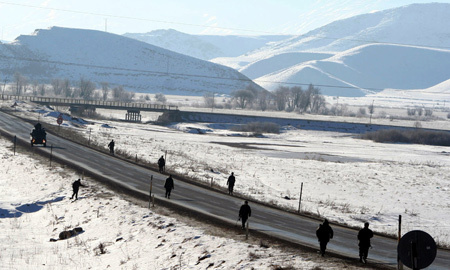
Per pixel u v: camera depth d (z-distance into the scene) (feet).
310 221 118.01
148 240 93.76
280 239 92.32
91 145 247.91
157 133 396.98
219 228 99.71
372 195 184.85
